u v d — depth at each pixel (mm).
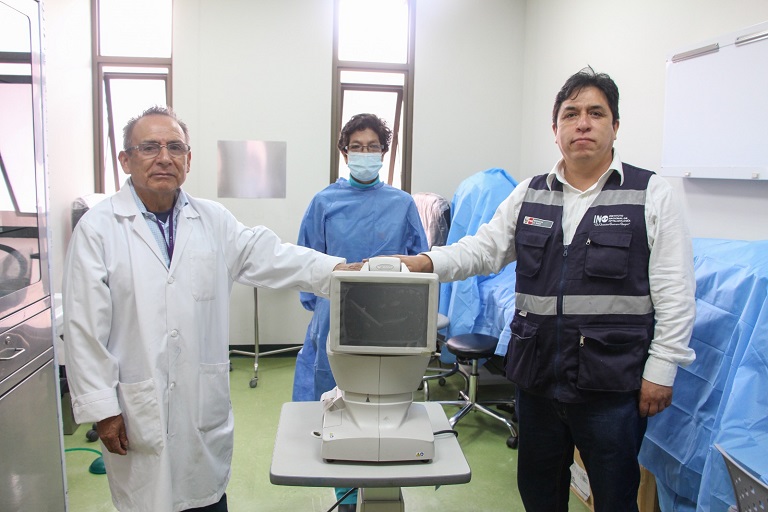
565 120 1499
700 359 1680
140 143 1364
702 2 2381
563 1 3609
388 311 1170
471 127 4223
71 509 2209
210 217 1527
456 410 3270
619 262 1416
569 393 1463
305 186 4074
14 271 1521
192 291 1422
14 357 1510
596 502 1512
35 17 1635
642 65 2814
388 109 4344
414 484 1115
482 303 3244
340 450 1149
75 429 2879
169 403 1383
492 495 2395
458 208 3500
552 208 1546
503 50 4199
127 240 1382
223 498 1558
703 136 2174
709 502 1421
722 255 1803
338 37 4016
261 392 3475
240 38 3893
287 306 4141
